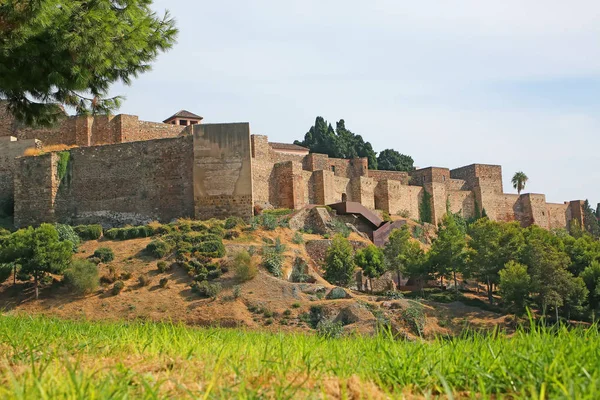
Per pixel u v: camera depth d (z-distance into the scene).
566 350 8.02
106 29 18.03
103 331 13.83
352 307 39.28
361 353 9.75
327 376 8.16
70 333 13.14
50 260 44.94
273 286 43.56
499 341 9.40
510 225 62.56
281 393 6.97
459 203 94.31
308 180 73.31
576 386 6.55
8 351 10.71
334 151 106.75
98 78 20.47
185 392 7.27
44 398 6.24
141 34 19.20
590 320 44.66
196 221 54.53
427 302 45.56
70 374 6.71
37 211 60.38
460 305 46.00
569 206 106.31
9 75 18.34
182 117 84.81
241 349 10.49
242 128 56.56
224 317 39.66
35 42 17.84
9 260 45.41
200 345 10.61
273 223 56.50
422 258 57.53
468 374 7.80
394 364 8.27
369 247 57.19
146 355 9.96
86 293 44.25
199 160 56.59
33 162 61.00
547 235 61.41
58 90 20.30
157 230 53.50
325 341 11.75
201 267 46.19
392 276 58.78
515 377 7.36
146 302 42.62
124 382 7.07
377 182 83.75
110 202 59.81
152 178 58.81
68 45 17.69
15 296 44.62
